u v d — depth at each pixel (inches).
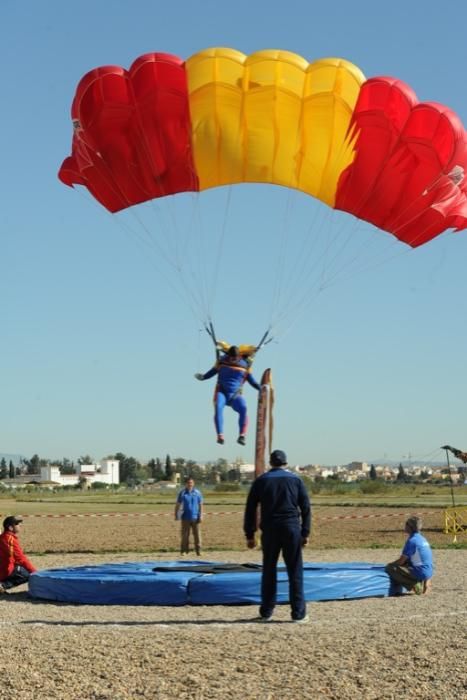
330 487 4106.8
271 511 542.0
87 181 840.9
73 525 1574.8
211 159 807.7
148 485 6697.8
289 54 775.7
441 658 430.6
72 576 649.0
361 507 2301.9
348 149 794.8
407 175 802.8
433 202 805.2
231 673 411.8
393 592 657.6
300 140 794.8
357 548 1081.4
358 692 387.2
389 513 1936.5
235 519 1742.1
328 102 773.3
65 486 6092.5
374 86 767.7
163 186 824.9
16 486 6993.1
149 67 767.7
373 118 774.5
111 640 474.6
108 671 414.9
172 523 1622.8
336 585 631.2
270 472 550.6
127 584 618.2
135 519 1768.0
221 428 747.4
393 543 1140.5
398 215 823.1
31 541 1208.2
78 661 430.6
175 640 473.4
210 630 508.7
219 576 623.5
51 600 645.9
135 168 816.9
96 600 623.5
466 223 818.8
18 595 685.3
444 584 733.9
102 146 802.8
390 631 491.2
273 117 785.6
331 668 417.1
